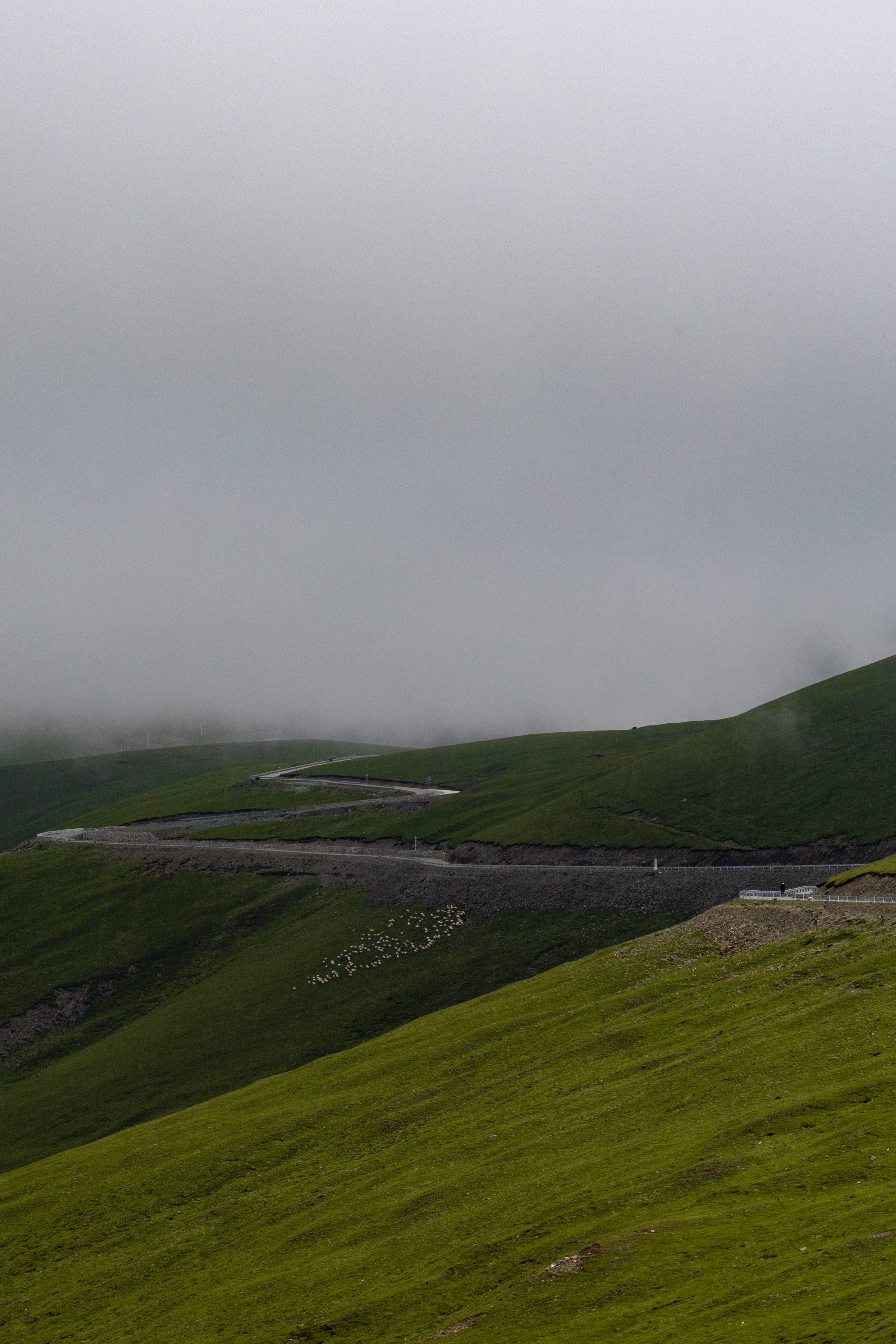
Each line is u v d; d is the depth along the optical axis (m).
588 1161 66.81
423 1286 56.28
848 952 91.88
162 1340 63.00
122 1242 84.25
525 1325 47.59
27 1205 95.44
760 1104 65.75
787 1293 41.84
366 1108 96.06
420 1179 75.69
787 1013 81.56
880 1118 57.50
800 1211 49.59
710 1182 56.50
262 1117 101.19
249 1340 58.03
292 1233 74.19
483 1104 87.50
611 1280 48.75
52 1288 79.50
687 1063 78.00
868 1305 38.81
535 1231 57.91
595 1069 85.69
